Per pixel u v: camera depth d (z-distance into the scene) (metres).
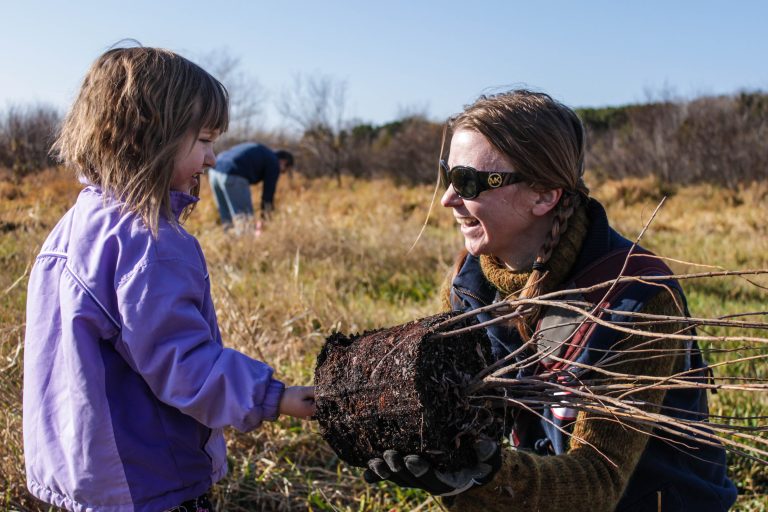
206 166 1.97
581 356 1.76
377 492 3.05
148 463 1.78
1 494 2.80
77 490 1.75
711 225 11.80
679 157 19.52
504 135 1.79
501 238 1.89
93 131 1.84
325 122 26.52
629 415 1.56
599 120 26.81
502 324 1.99
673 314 1.78
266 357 3.93
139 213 1.77
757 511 2.96
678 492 1.87
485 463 1.55
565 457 1.70
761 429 1.49
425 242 8.15
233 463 3.19
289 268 6.89
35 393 1.82
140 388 1.80
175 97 1.84
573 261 1.84
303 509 2.98
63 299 1.78
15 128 15.95
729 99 21.03
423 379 1.51
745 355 4.20
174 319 1.72
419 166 24.19
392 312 5.46
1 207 8.98
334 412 1.65
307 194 17.52
